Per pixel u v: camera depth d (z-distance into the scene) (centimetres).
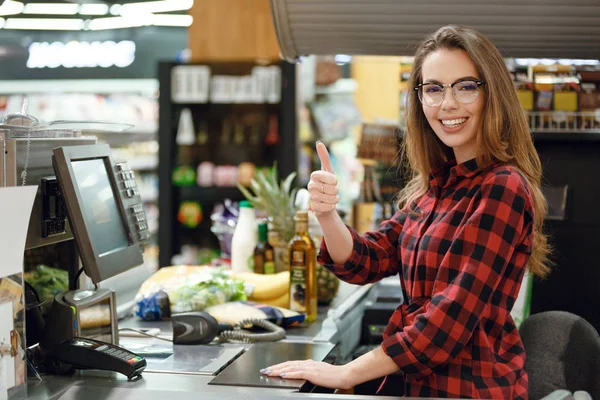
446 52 212
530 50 289
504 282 204
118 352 209
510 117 211
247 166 779
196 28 731
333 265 232
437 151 231
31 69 838
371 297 347
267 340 254
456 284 195
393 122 381
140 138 802
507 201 198
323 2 281
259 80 759
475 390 198
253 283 299
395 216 243
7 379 179
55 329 215
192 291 281
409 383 211
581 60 309
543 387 231
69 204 203
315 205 222
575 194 325
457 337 194
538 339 239
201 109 789
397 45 292
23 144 210
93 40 837
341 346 279
